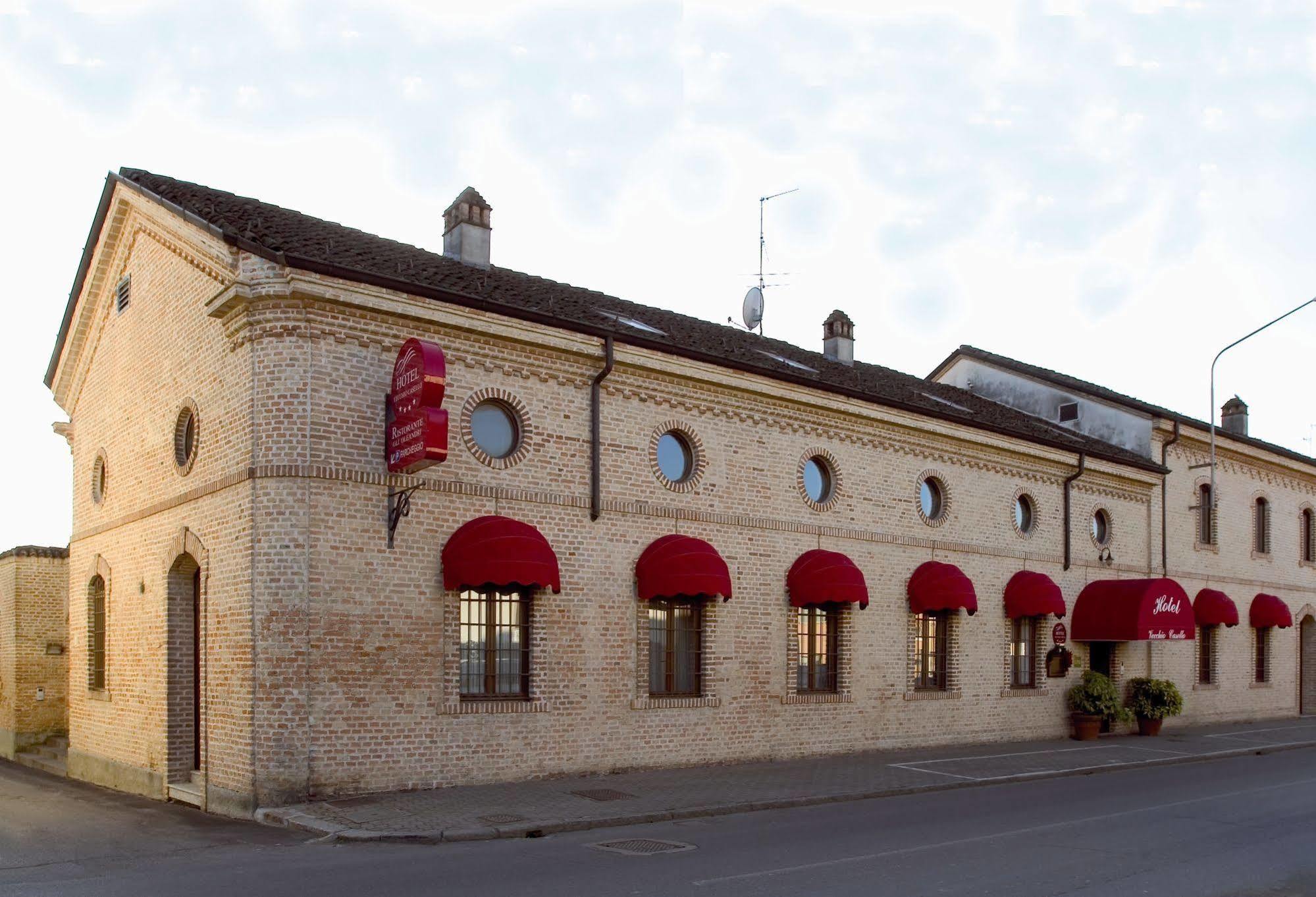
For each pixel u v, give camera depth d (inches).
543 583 576.4
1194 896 369.7
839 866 408.2
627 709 653.3
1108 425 1143.0
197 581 633.0
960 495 886.4
